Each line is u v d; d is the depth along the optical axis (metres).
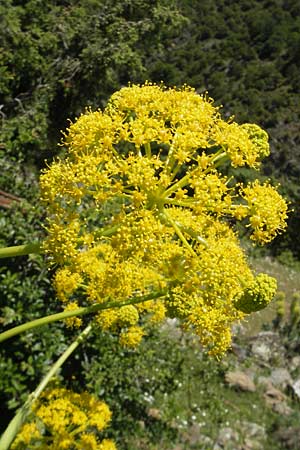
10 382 8.48
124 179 3.63
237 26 58.25
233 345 16.94
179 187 3.56
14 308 8.74
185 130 3.59
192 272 3.55
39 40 21.08
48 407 5.18
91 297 4.72
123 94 3.77
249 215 3.68
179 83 50.69
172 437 11.60
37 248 3.50
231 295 3.68
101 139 3.55
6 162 12.23
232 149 3.61
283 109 50.81
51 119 22.36
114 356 9.97
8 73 19.09
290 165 46.69
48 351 8.87
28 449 5.25
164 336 11.94
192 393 13.55
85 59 21.38
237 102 52.41
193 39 56.88
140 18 23.39
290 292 27.09
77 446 5.22
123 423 10.91
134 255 3.49
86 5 23.61
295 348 17.67
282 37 56.31
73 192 3.49
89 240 3.51
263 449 12.69
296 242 30.73
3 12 19.59
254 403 14.32
